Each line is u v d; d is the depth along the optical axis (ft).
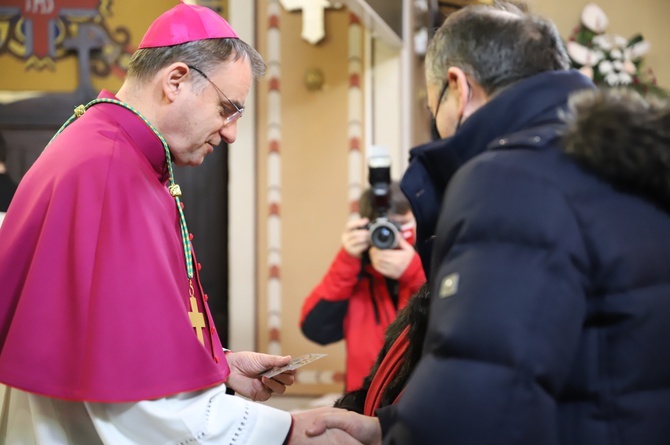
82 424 5.73
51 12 13.29
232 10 13.48
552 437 4.08
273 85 13.56
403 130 13.39
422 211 5.13
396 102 13.38
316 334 9.74
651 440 4.24
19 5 13.26
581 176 4.38
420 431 4.12
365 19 11.34
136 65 6.01
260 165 13.65
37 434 5.61
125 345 5.23
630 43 15.24
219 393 5.54
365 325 9.53
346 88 13.50
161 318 5.34
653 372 4.29
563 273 4.17
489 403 4.00
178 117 5.92
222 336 13.79
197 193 13.78
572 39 15.47
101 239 5.42
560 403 4.35
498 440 3.99
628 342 4.27
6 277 5.51
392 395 5.59
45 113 13.28
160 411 5.26
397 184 10.01
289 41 13.56
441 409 4.07
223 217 13.78
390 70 13.38
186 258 6.07
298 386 13.53
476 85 4.94
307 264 13.64
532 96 4.72
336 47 13.51
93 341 5.22
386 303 9.53
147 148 5.88
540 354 4.04
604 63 15.01
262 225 13.69
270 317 13.65
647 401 4.26
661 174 4.33
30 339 5.28
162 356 5.28
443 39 5.07
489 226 4.27
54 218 5.48
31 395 5.65
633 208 4.41
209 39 5.93
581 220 4.29
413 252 9.25
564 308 4.13
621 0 16.17
